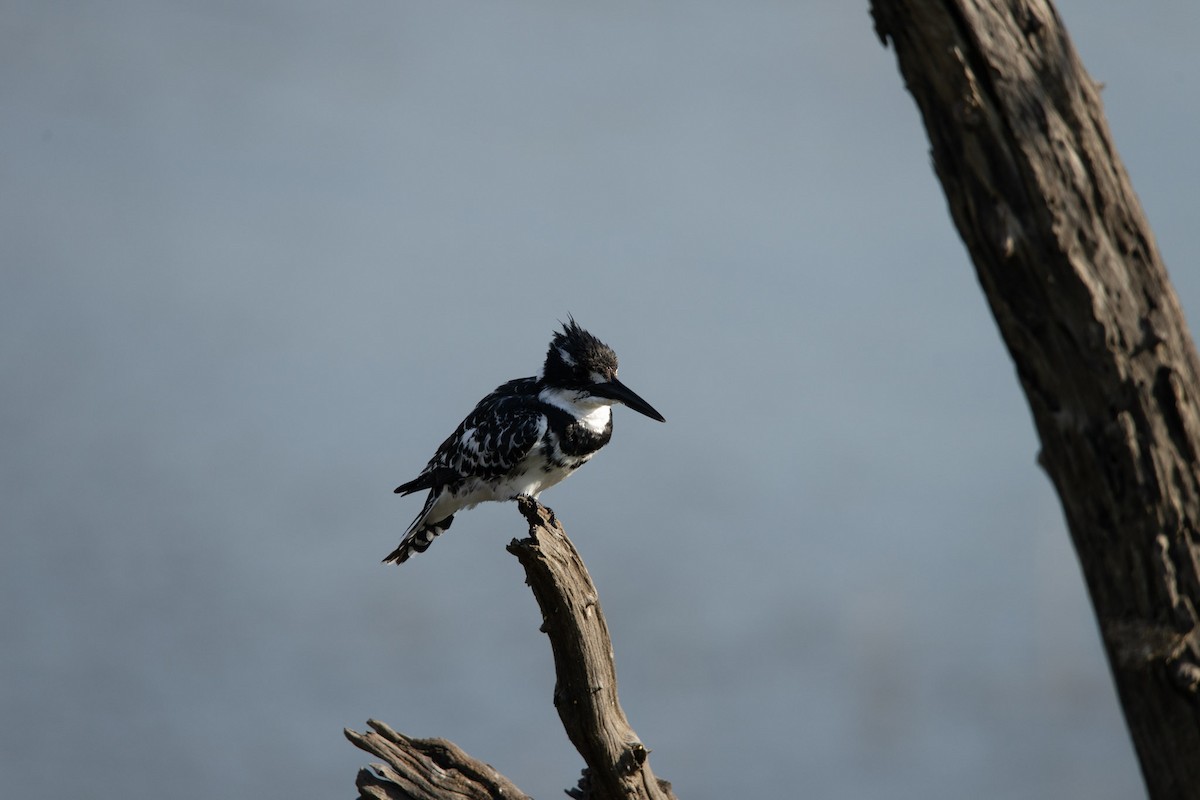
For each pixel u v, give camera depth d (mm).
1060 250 6324
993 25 6148
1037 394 6707
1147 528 6574
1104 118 6418
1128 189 6453
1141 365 6441
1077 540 6914
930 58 6238
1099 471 6617
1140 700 6832
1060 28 6289
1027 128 6219
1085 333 6414
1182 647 6605
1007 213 6332
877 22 6469
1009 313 6570
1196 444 6512
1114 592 6801
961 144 6336
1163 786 6914
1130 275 6422
